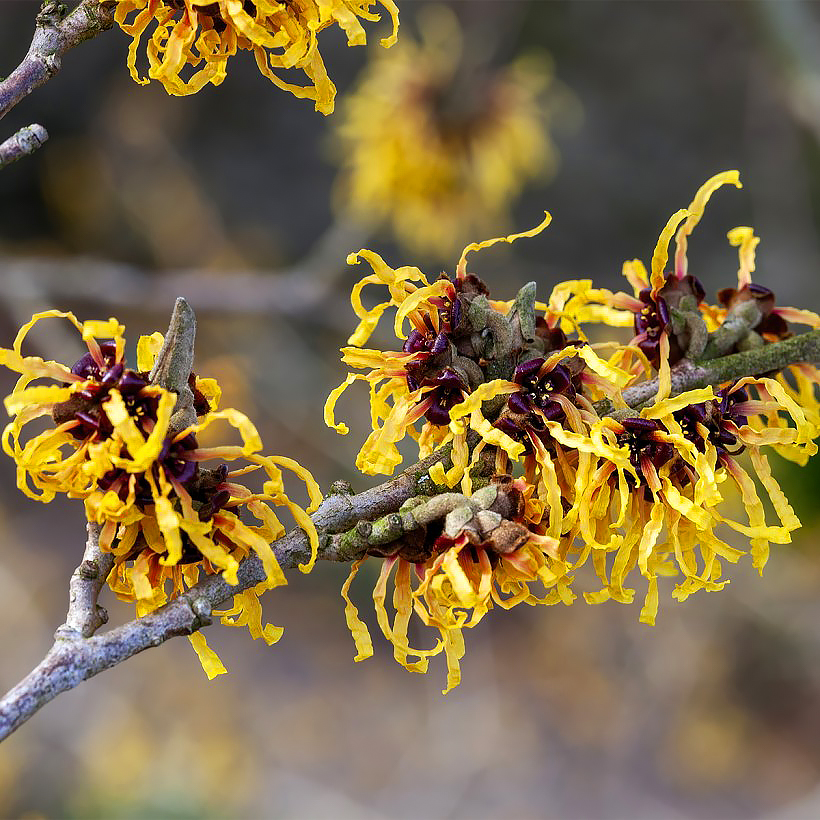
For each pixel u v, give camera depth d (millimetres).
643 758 6809
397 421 1478
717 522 1534
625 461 1406
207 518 1320
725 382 1676
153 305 4613
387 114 4156
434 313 1540
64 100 7582
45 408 1356
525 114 4199
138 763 6062
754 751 6840
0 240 7645
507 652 7246
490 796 6523
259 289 4711
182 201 7668
